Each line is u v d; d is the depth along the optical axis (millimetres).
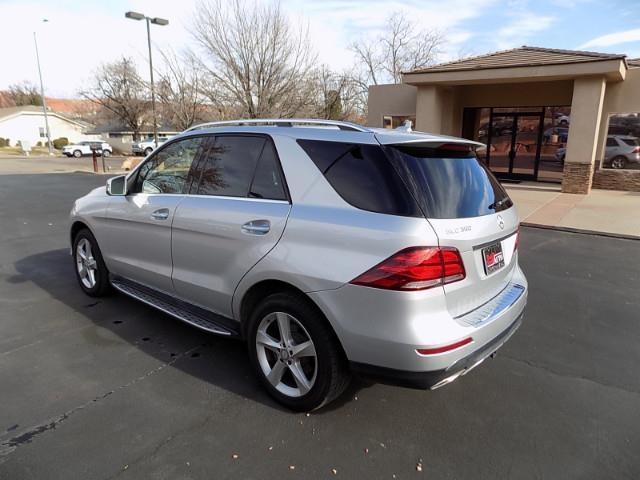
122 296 4793
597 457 2488
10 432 2605
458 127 16984
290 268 2623
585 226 8609
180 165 3598
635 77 13430
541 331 4090
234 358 3504
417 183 2455
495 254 2773
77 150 40000
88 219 4445
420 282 2287
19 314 4305
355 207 2502
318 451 2506
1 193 13312
